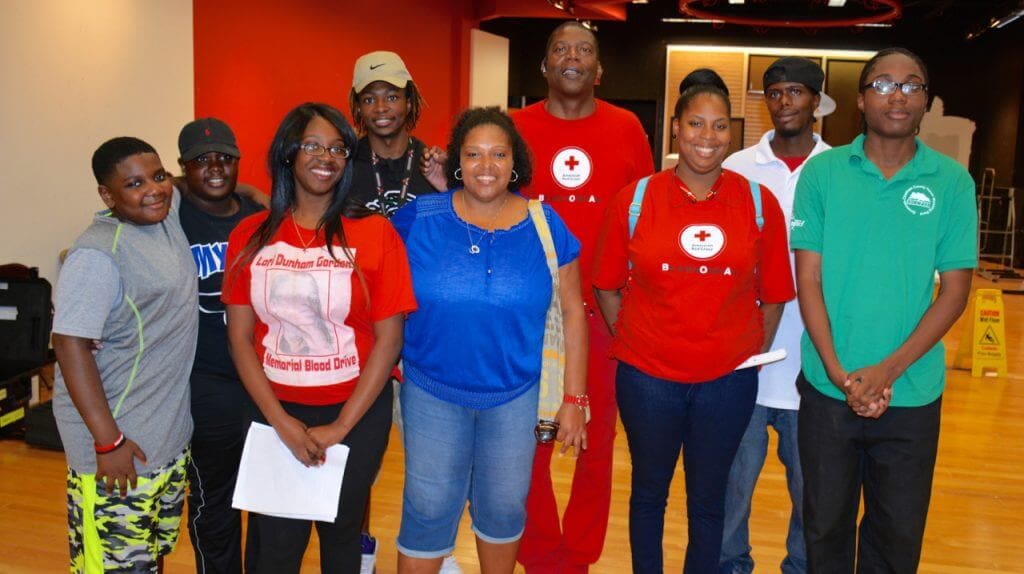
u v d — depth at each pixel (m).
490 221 2.39
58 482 4.14
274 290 2.16
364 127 2.94
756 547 3.58
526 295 2.33
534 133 3.04
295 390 2.20
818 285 2.42
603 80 16.03
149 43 5.98
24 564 3.26
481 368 2.33
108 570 2.26
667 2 15.09
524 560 3.12
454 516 2.44
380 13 9.55
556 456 4.67
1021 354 7.91
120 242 2.14
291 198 2.23
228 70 6.97
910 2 13.23
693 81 3.07
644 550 2.63
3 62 4.94
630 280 2.60
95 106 5.57
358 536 2.32
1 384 4.54
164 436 2.26
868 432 2.40
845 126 16.06
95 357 2.18
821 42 15.80
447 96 11.50
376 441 2.27
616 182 3.01
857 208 2.35
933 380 2.36
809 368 2.47
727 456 2.56
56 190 5.37
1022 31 14.56
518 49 15.61
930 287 2.35
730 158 3.01
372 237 2.21
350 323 2.20
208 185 2.45
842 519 2.48
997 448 5.10
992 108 16.00
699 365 2.46
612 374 3.02
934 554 3.62
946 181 2.31
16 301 4.75
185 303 2.28
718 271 2.44
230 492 2.64
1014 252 14.51
